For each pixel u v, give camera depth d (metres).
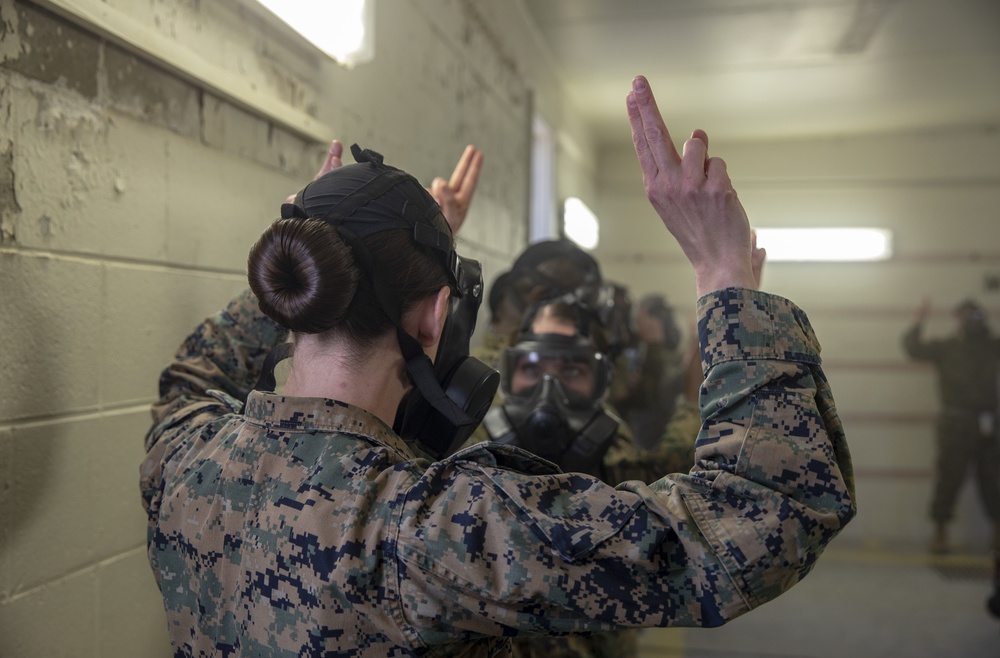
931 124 5.25
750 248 0.59
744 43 3.74
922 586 3.81
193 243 1.07
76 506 0.87
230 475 0.60
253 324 0.86
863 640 3.00
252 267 0.59
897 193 5.48
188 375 0.81
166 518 0.63
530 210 3.54
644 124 0.59
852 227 5.54
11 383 0.77
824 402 0.57
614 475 1.27
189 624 0.61
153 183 0.98
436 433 0.66
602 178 5.96
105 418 0.91
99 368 0.90
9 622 0.77
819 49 3.80
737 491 0.52
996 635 3.06
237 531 0.58
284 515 0.55
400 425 0.66
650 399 3.23
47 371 0.81
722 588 0.50
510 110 3.18
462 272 0.67
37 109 0.78
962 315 4.71
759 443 0.52
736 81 4.34
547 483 0.55
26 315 0.78
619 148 5.95
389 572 0.52
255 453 0.59
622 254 5.93
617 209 5.95
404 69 1.92
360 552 0.52
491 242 2.86
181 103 1.03
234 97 1.11
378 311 0.59
